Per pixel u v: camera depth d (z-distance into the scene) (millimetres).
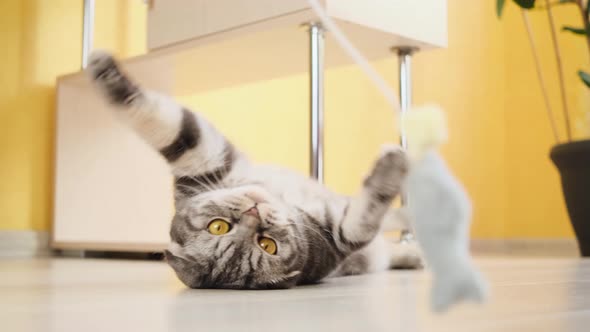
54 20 2047
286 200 881
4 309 579
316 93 1338
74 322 478
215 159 876
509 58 3299
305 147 2539
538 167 3213
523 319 487
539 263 1706
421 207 199
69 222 1971
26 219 1974
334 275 1093
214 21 1406
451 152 3023
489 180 3186
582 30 2135
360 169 2633
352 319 498
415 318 502
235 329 438
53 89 2037
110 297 711
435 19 1489
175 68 1720
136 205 2047
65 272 1216
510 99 3287
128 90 784
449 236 196
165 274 1152
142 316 519
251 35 1391
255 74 1805
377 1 1346
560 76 2414
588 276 1116
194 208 826
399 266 1312
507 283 924
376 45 1515
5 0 1950
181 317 512
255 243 808
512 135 3268
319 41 1327
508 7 3303
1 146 1941
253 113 2381
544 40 3227
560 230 3156
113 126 2021
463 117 3086
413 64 2873
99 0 2123
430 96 2943
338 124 2568
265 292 782
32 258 1900
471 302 193
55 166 1971
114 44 2158
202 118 882
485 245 3102
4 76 1949
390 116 2738
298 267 837
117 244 1765
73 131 1988
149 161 2059
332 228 905
